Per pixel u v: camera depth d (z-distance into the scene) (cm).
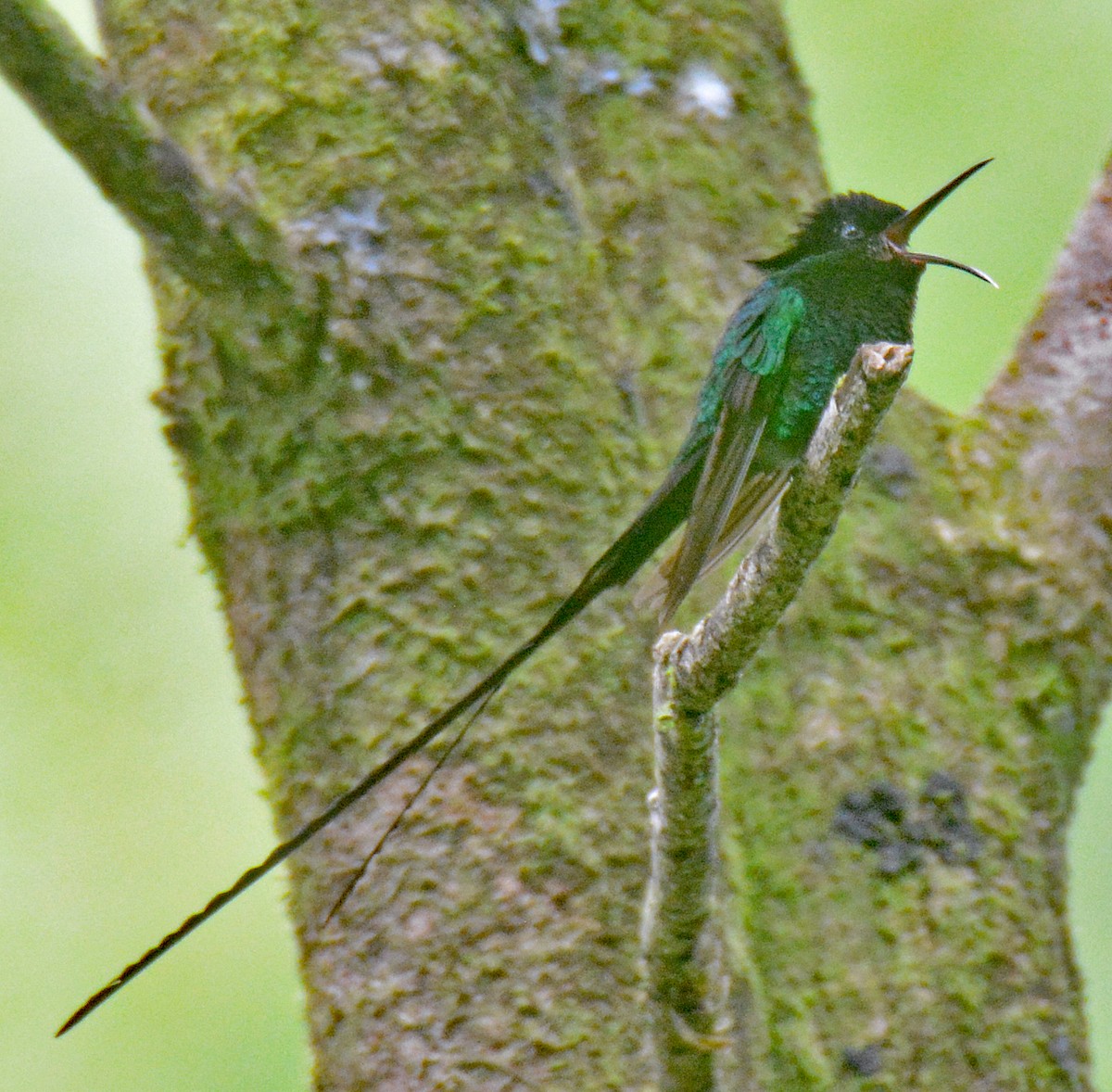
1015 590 841
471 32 812
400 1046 693
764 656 804
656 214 880
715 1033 600
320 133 789
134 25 848
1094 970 1237
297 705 747
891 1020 742
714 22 927
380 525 749
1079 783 841
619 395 795
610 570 719
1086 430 884
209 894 1303
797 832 774
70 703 1330
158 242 744
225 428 780
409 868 710
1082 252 948
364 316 761
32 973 1262
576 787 721
